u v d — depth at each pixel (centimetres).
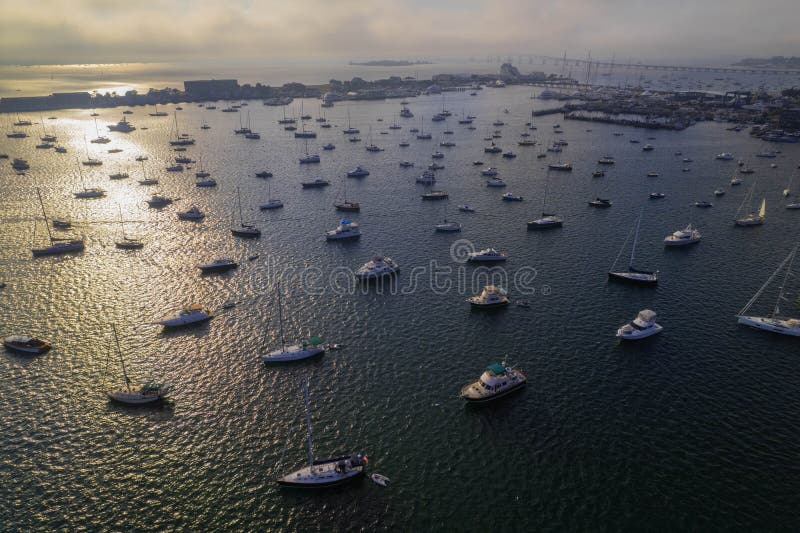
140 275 12006
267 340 9344
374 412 7488
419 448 6806
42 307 10456
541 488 6166
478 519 5772
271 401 7738
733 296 10956
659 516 5778
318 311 10388
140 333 9531
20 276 11844
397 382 8156
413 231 15212
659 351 8931
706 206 17288
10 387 8019
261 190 19712
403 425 7225
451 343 9238
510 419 7325
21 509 5928
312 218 16400
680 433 7019
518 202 18188
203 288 11375
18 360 8688
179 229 15200
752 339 9288
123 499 6075
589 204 17812
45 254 13075
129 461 6619
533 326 9794
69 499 6069
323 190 19838
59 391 7944
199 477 6378
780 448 6731
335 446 6850
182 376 8312
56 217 16000
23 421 7306
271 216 16562
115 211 16762
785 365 8512
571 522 5722
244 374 8369
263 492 6162
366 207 17650
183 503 6022
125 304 10612
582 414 7412
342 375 8338
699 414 7381
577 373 8350
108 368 8512
